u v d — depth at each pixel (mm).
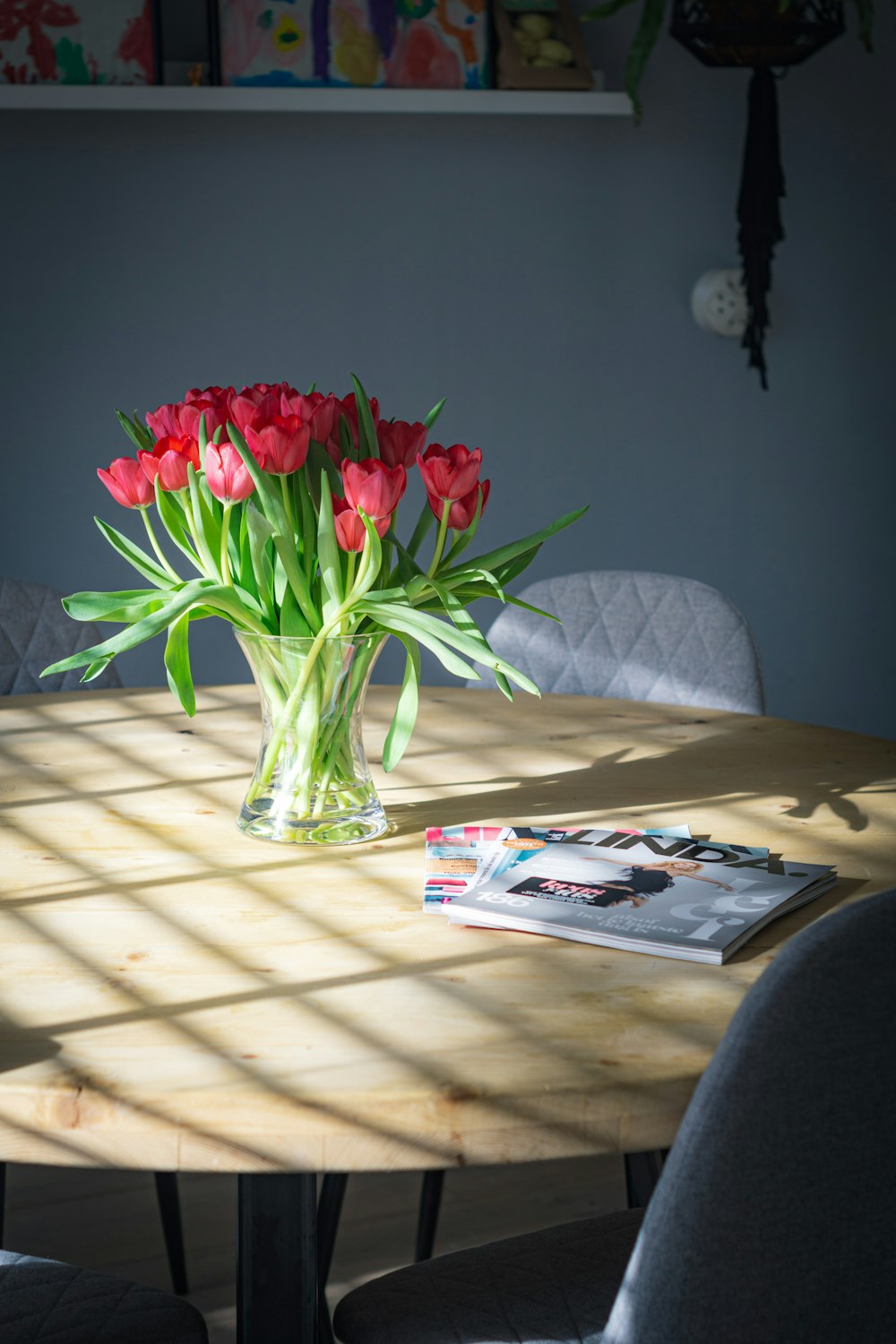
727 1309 827
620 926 1092
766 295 3727
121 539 1368
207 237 3381
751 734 1826
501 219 3520
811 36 3135
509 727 1852
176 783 1559
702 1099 788
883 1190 823
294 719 1319
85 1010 970
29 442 3375
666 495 3744
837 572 3908
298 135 3381
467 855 1304
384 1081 865
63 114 3270
